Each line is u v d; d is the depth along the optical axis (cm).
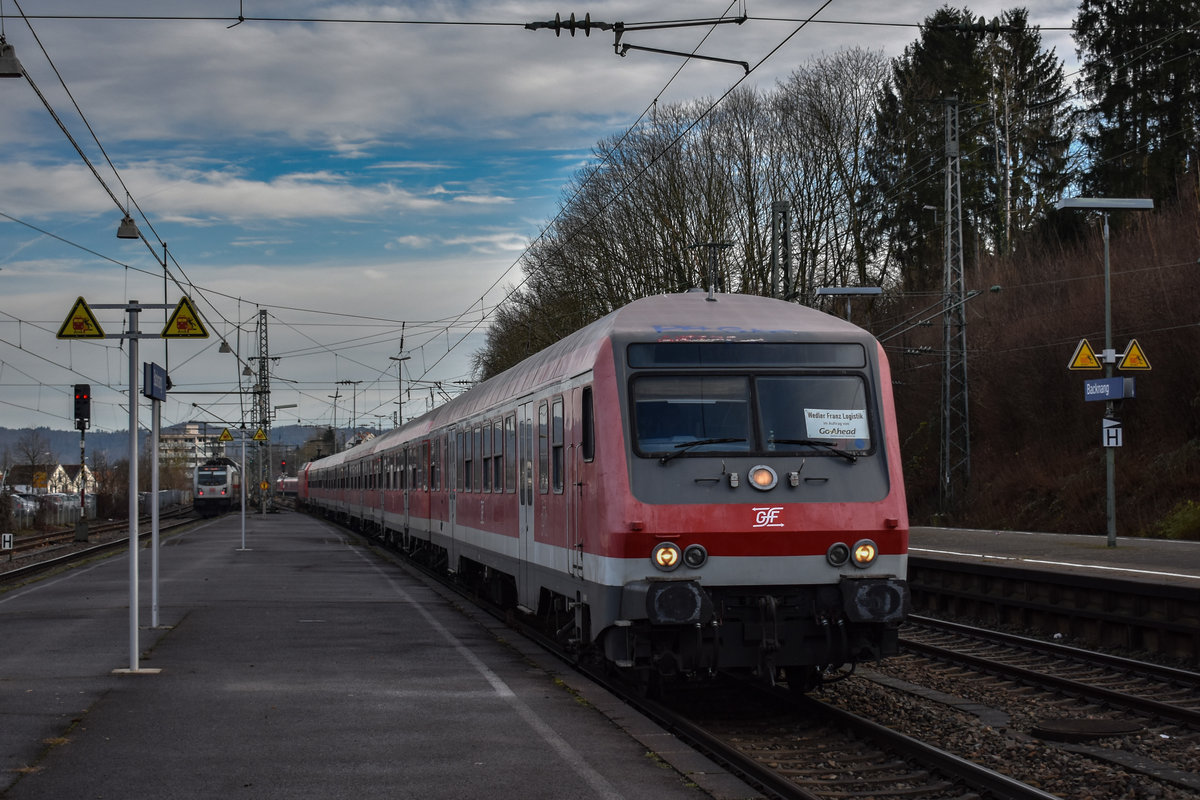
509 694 1014
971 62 5631
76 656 1225
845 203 4725
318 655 1246
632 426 945
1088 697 1112
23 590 2058
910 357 4959
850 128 4647
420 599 1877
